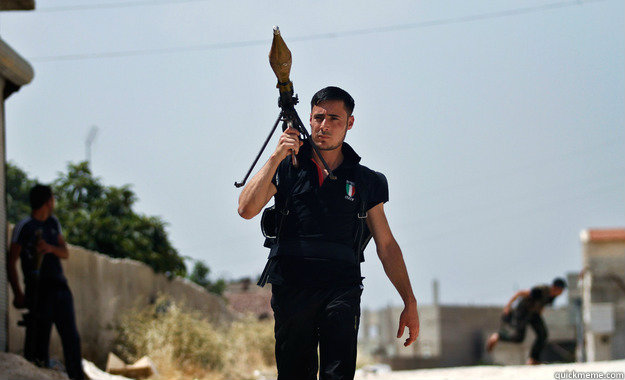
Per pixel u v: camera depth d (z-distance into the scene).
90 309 18.72
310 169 6.51
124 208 25.30
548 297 20.59
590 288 43.03
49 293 11.56
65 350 11.62
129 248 23.56
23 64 12.85
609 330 41.22
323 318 6.37
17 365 10.09
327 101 6.53
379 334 111.44
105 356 19.23
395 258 6.75
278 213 6.57
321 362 6.34
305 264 6.39
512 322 21.03
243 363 23.42
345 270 6.44
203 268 45.81
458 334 100.44
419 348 101.31
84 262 18.64
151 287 23.11
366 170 6.69
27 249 11.47
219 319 30.48
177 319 20.66
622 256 43.03
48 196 11.75
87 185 25.81
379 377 16.89
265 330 27.02
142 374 17.62
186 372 19.67
